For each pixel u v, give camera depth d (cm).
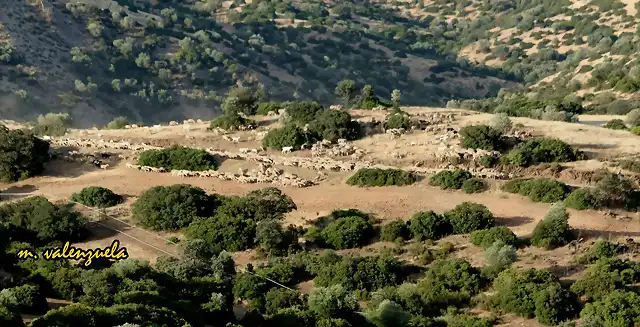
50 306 4494
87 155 7581
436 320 4738
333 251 5650
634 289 5000
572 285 5078
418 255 5656
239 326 4256
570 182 6950
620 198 6325
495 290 5122
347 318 4697
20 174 7169
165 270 5184
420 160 7394
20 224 5791
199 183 7088
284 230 5950
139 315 3984
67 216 5903
